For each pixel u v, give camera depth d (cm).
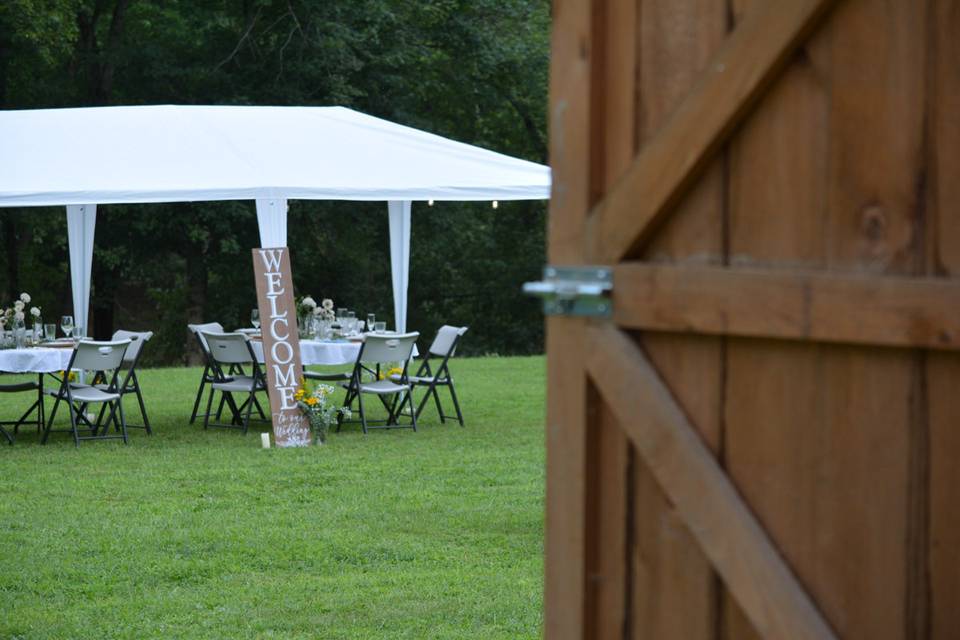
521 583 999
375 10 3731
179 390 2428
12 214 3909
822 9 285
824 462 293
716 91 305
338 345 1750
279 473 1499
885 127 279
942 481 272
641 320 326
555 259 349
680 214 322
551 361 352
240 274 4041
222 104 3681
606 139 338
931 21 271
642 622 333
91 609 933
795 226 297
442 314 4728
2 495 1370
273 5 3675
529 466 1547
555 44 348
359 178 1795
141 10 3922
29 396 2386
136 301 4550
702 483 312
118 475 1487
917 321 270
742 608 305
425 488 1404
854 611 287
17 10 3272
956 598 270
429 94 4297
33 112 1988
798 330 291
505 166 1958
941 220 271
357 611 923
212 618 907
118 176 1712
